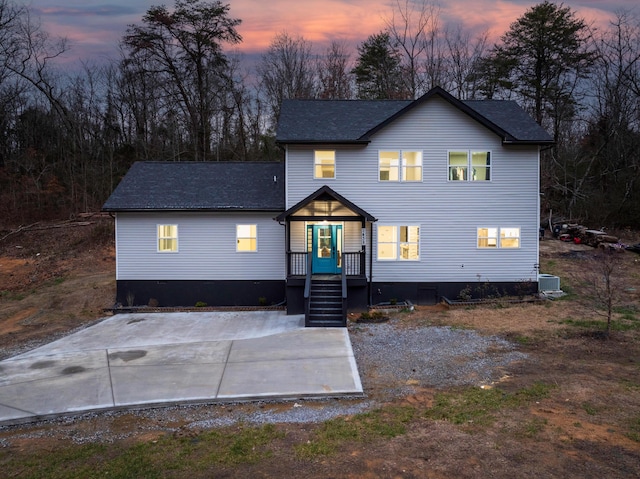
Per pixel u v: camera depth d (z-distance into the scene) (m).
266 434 7.13
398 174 17.02
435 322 14.22
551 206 31.62
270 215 17.50
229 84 37.81
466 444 6.57
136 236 17.48
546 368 9.71
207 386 9.20
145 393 8.88
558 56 32.94
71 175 35.44
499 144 16.94
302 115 18.34
